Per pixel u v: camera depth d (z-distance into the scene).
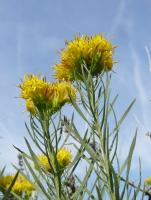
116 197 0.19
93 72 0.23
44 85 0.23
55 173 0.21
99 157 0.20
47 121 0.22
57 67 0.24
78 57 0.23
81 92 0.22
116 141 0.20
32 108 0.23
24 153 0.21
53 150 0.22
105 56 0.23
